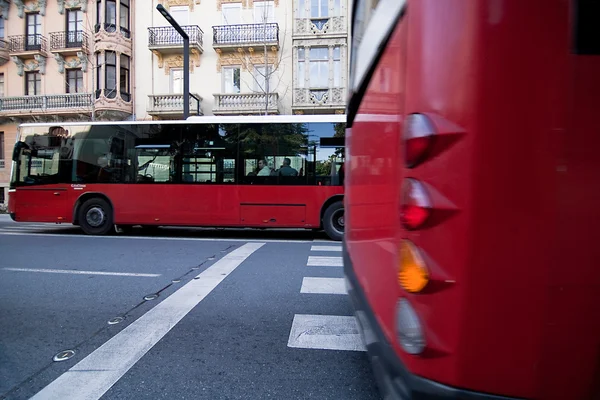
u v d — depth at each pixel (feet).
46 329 11.09
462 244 3.80
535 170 3.60
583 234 3.62
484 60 3.65
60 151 29.86
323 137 27.91
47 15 69.56
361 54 8.40
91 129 29.55
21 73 70.13
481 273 3.75
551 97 3.55
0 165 70.49
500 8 3.60
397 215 4.91
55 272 17.54
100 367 8.89
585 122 3.57
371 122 6.90
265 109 59.11
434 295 4.04
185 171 28.60
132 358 9.34
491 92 3.64
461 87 3.78
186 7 64.59
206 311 12.54
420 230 4.16
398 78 5.00
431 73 4.05
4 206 66.80
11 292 14.53
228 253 22.16
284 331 10.97
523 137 3.60
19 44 69.87
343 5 60.95
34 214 30.09
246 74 63.36
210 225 28.45
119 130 29.19
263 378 8.43
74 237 28.91
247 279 16.34
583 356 3.71
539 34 3.54
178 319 11.84
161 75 65.57
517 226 3.65
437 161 3.98
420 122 4.10
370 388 8.05
